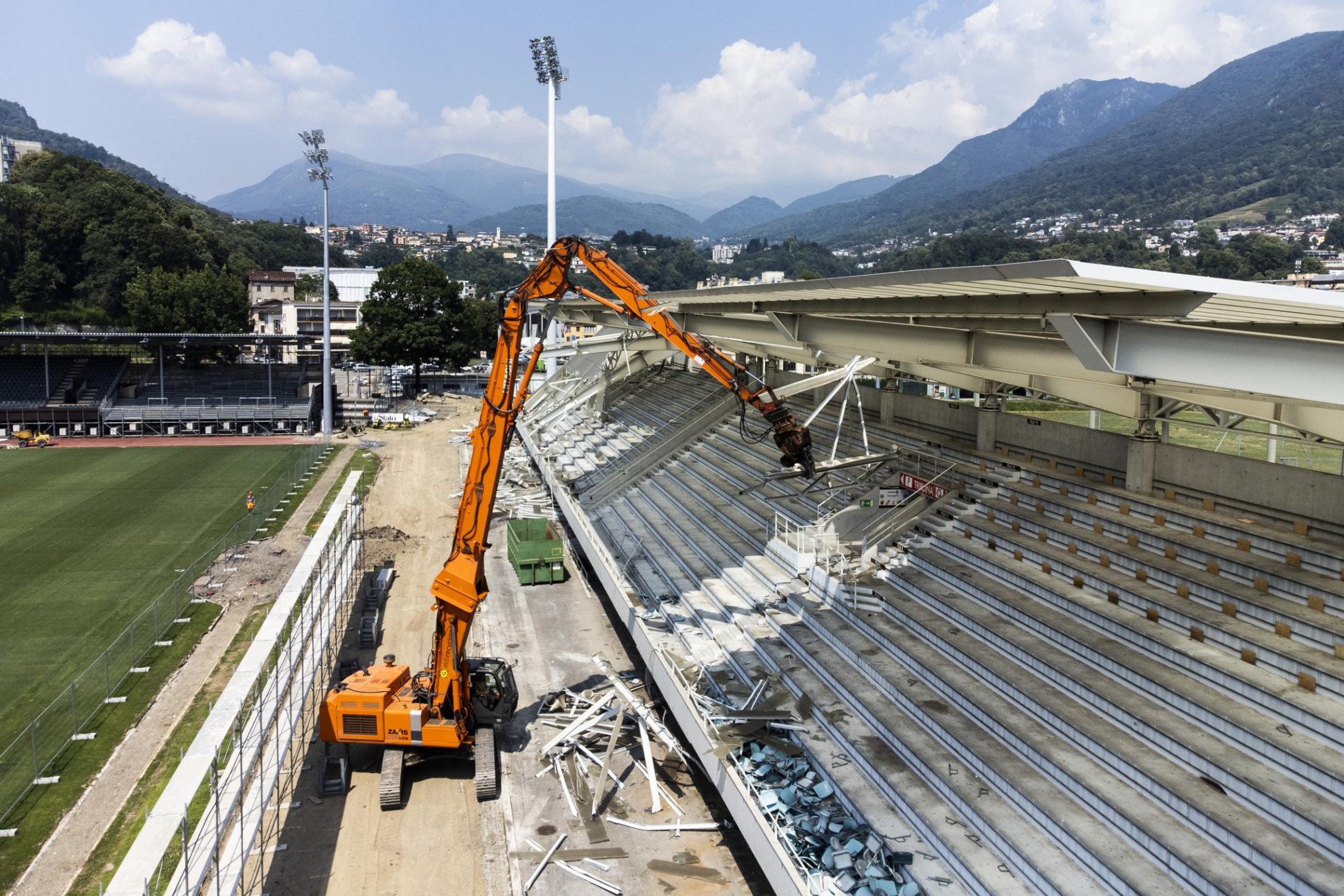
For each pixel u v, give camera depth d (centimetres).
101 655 2620
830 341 1891
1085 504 2088
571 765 2030
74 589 3228
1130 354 1101
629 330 4025
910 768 1537
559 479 4303
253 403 7800
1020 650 1694
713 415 4166
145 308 9544
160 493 4953
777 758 1652
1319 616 1437
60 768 1981
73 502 4703
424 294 9225
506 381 1978
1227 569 1641
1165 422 2080
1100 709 1491
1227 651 1487
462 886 1605
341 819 1833
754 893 1570
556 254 1977
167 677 2472
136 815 1798
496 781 1883
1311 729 1270
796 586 2350
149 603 3077
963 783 1440
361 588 3316
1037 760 1429
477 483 1948
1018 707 1583
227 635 2802
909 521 2392
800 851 1385
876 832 1395
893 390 3192
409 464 6019
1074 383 2106
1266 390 983
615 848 1711
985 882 1229
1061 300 1155
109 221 11656
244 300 10425
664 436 4294
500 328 1978
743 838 1733
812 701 1805
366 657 2680
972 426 2720
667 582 2688
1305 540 1608
